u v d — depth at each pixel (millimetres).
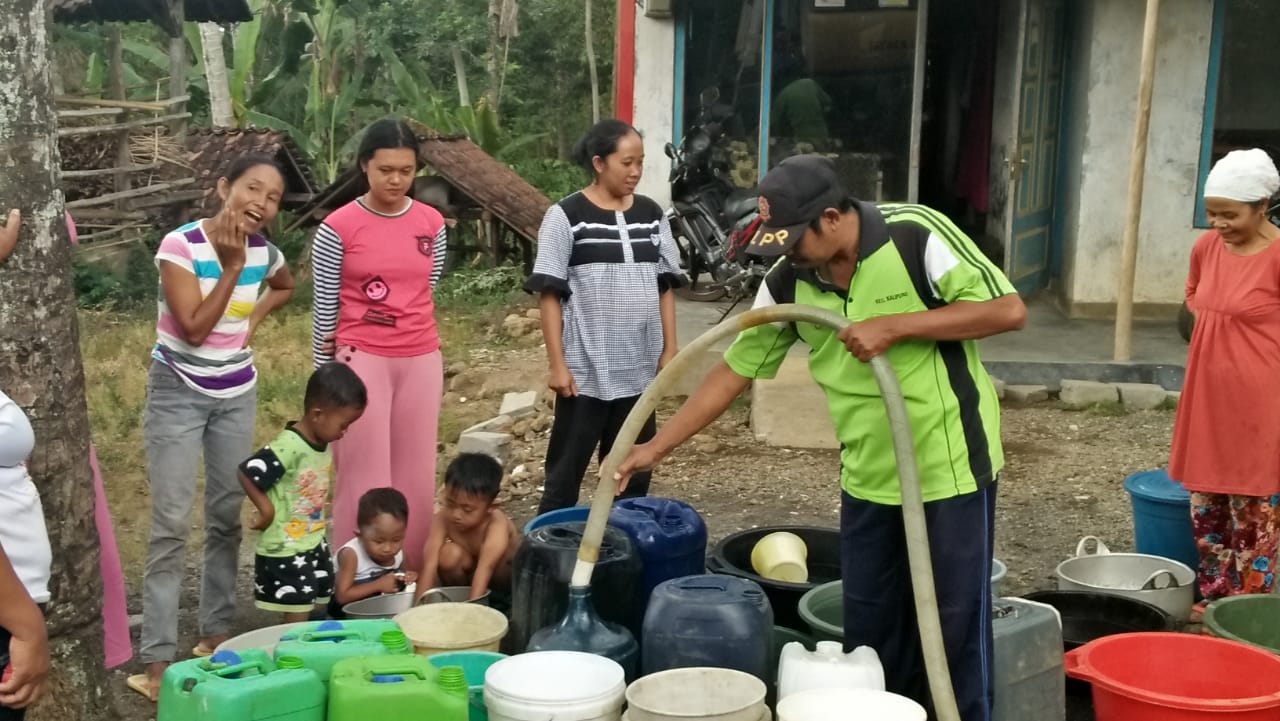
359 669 2883
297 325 10234
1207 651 3547
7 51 3113
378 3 16844
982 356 8305
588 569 3305
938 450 2965
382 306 4418
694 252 10039
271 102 15266
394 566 4363
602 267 4520
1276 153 9328
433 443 4652
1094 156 9328
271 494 4094
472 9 19516
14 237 3088
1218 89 9305
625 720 2873
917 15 9891
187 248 3857
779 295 3152
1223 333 4293
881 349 2832
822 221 2816
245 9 13516
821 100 10078
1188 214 9305
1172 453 4543
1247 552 4387
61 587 3303
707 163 9883
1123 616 4188
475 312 10516
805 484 6527
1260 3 9141
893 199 10188
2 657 2434
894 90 10047
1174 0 9070
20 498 2498
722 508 6168
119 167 11859
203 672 2857
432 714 2824
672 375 3152
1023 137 9695
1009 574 5266
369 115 16562
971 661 3051
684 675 2984
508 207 11469
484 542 4277
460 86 18094
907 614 3211
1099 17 9148
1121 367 8055
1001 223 10461
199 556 5438
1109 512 6062
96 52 15234
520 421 7449
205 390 3979
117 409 7684
